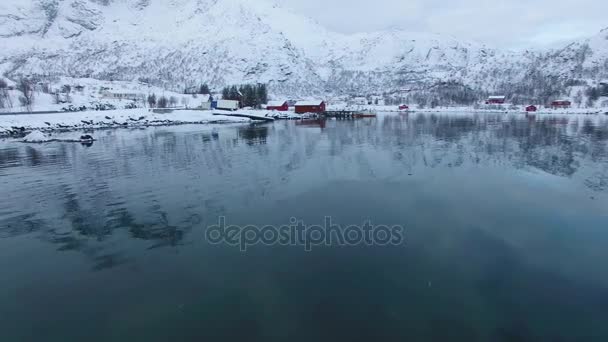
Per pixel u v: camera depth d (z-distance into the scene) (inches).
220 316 331.6
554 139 1453.0
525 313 330.3
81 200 676.7
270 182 781.3
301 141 1478.8
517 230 510.9
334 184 761.0
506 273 397.1
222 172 885.2
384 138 1562.5
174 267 421.7
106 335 311.0
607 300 348.2
